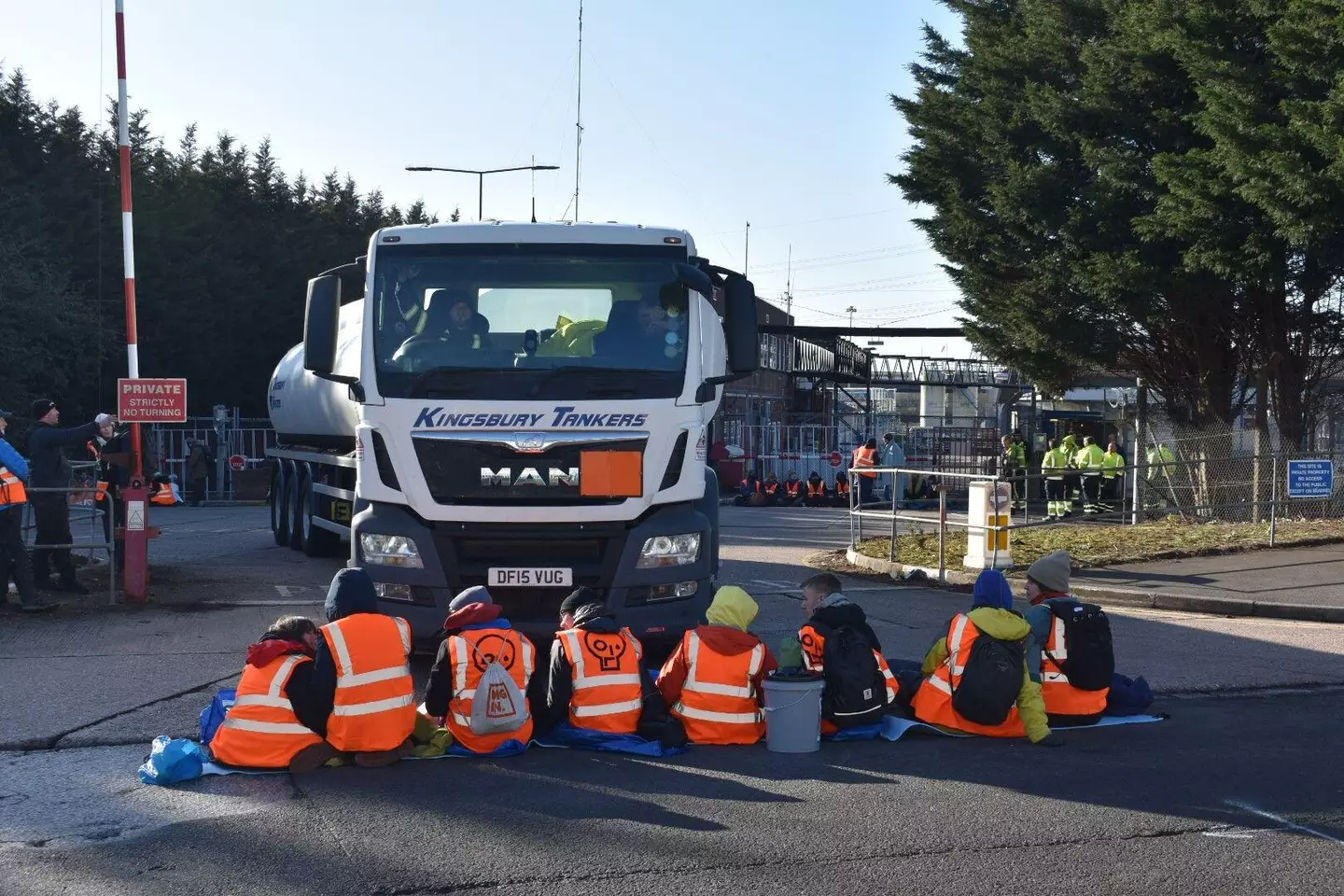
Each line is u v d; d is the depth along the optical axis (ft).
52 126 135.23
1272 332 74.23
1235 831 19.42
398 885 16.89
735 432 129.39
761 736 25.27
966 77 88.53
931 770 23.07
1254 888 16.92
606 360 30.45
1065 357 81.51
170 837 18.88
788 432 129.80
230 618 38.45
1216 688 30.86
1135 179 75.15
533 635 29.66
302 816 19.94
